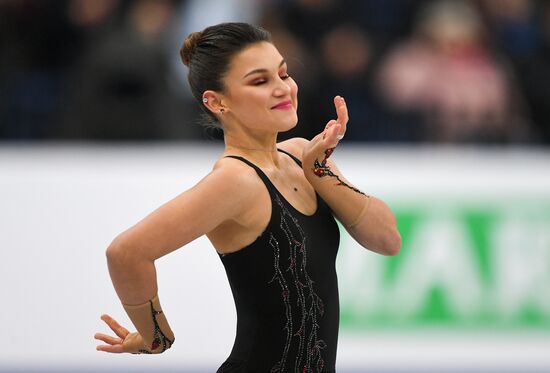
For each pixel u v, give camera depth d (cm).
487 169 1709
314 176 846
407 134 2166
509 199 1702
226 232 825
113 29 2086
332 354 863
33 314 1639
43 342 1636
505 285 1686
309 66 2102
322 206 866
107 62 2022
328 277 850
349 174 1695
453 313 1673
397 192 1692
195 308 1641
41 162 1677
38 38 2347
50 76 2319
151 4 2117
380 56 2222
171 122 2041
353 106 2166
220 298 1645
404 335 1661
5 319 1636
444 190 1695
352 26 2259
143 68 2025
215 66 835
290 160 889
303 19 2239
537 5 2377
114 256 784
